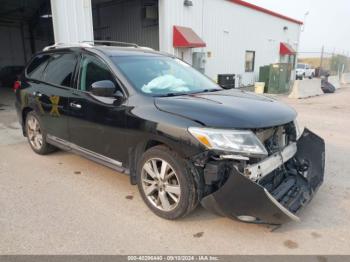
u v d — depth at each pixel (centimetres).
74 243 275
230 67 1753
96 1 1727
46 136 477
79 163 474
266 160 288
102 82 328
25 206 340
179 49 1338
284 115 317
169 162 298
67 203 348
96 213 327
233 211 272
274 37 2158
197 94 356
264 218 268
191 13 1374
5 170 445
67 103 409
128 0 1645
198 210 336
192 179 288
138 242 279
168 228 301
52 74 454
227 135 270
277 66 1645
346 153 546
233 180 261
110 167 371
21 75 534
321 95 1636
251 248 273
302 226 308
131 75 356
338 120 878
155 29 1566
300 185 336
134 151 335
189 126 280
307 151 371
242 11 1750
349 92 1828
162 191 313
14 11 2073
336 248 274
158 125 299
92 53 391
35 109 480
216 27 1566
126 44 492
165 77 383
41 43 2612
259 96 378
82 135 397
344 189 392
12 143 588
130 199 359
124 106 334
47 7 1980
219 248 273
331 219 321
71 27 912
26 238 281
